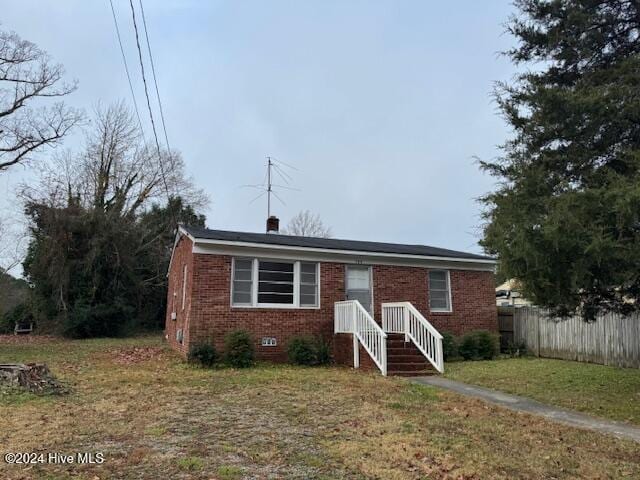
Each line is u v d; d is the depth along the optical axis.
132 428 6.12
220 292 13.40
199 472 4.53
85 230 25.25
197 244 13.30
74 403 7.62
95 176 30.25
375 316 15.34
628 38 9.01
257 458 4.98
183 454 5.07
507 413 7.56
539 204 7.50
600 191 6.66
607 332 13.57
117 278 26.16
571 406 8.12
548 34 9.07
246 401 7.95
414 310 13.43
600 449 5.71
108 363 12.91
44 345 18.92
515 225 7.48
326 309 14.66
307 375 11.10
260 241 13.89
